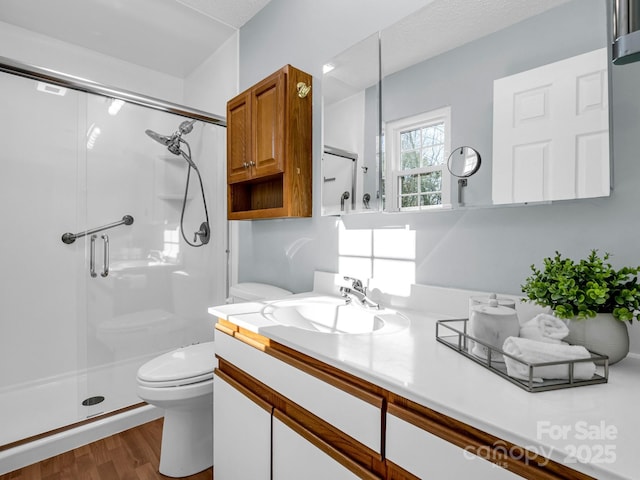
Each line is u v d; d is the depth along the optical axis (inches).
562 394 22.1
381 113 50.4
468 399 21.3
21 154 81.2
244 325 40.4
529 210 38.2
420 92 45.8
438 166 43.8
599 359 24.0
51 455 59.2
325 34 63.2
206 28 85.9
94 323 84.8
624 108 31.9
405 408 24.2
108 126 89.0
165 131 92.4
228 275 88.5
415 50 46.4
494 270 40.9
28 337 82.0
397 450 24.5
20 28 84.1
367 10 55.7
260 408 38.1
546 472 17.5
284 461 34.7
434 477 22.1
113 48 94.0
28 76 64.9
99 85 71.0
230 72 89.0
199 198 91.4
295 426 33.1
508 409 20.1
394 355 29.4
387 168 49.6
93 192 87.4
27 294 82.0
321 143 60.5
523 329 28.7
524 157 36.4
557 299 28.0
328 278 60.9
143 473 55.7
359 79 53.6
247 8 78.8
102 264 87.0
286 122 60.1
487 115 39.3
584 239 34.4
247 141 68.3
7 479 53.8
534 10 36.1
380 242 53.8
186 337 92.2
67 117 86.0
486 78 39.4
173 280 93.4
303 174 62.8
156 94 106.4
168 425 56.1
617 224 32.4
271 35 75.9
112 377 84.2
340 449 28.9
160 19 81.9
